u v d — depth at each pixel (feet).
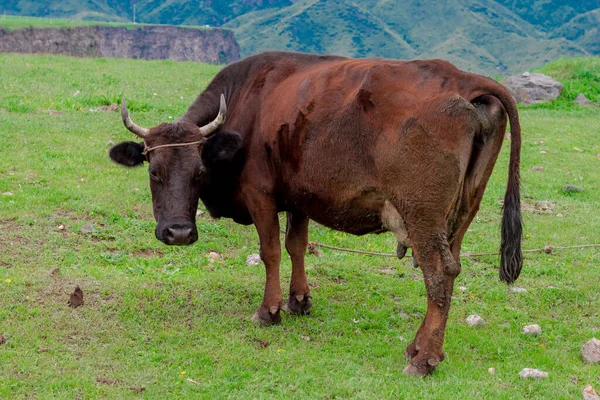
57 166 36.06
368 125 18.78
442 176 17.98
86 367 18.30
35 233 27.63
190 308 22.75
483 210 35.58
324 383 18.10
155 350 19.63
